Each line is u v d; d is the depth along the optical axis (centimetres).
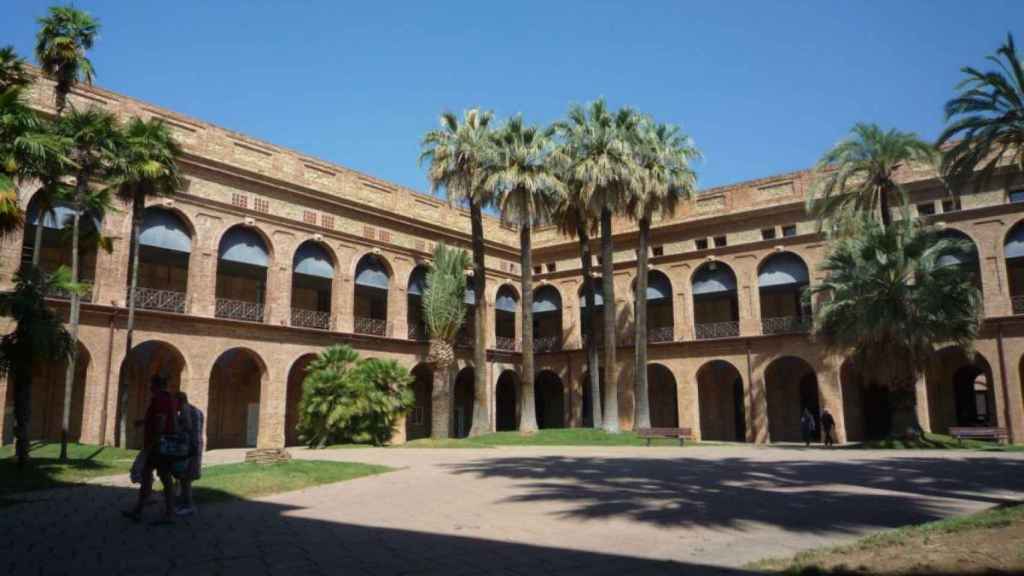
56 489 1206
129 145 2086
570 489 1154
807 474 1409
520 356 4097
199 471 863
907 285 2464
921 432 2502
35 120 1534
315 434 2608
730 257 3475
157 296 2664
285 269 2931
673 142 3200
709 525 809
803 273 3294
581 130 3109
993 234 2845
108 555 627
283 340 2886
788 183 3372
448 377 3136
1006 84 1730
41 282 1641
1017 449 2234
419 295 3578
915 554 571
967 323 2392
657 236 3756
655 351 3634
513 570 583
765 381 3441
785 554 646
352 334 3130
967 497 1048
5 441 2400
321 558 625
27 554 630
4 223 1412
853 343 2534
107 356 2347
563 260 4097
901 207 2786
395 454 2062
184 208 2619
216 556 627
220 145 2766
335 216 3169
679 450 2289
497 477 1351
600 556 639
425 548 674
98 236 2091
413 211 3566
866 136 2677
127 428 2889
